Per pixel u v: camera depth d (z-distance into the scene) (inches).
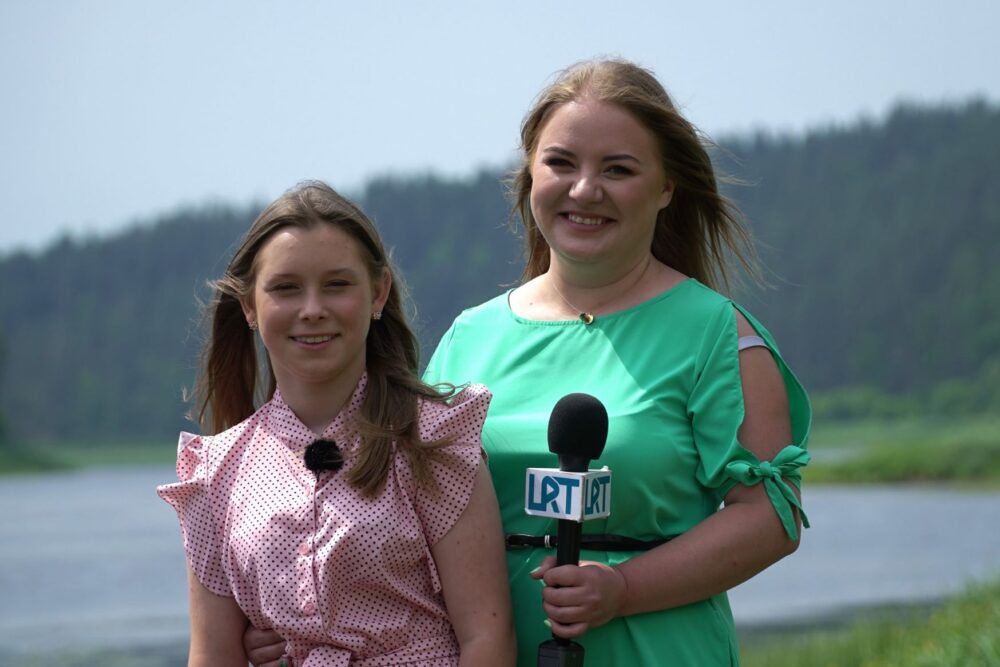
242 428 160.1
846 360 3932.1
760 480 160.9
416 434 153.3
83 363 4702.3
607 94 165.8
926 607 615.8
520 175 184.2
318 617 149.3
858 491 1836.9
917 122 4603.8
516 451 165.5
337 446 154.5
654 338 167.2
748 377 163.8
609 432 161.6
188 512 158.6
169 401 4598.9
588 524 161.6
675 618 162.2
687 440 164.2
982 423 3157.0
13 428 4530.0
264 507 153.8
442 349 181.8
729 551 158.2
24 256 5054.1
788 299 4077.3
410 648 151.6
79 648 718.5
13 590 981.2
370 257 156.6
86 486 2751.0
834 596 774.5
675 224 179.9
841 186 4421.8
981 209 4212.6
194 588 157.9
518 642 164.4
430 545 153.3
